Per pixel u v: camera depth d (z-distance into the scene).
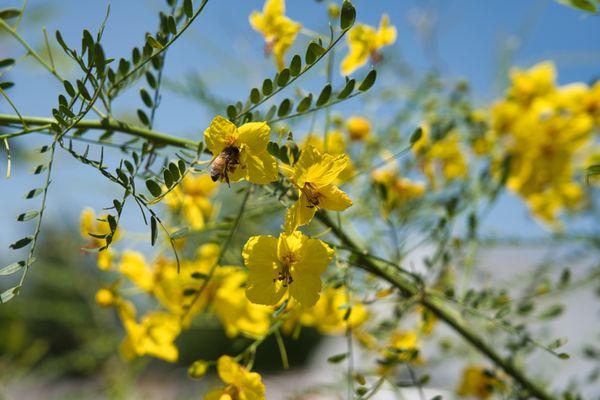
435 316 0.33
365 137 0.38
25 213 0.22
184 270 0.31
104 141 0.26
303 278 0.24
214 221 0.32
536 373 0.39
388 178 0.37
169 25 0.22
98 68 0.22
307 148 0.23
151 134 0.26
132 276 0.32
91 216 0.31
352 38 0.29
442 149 0.41
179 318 0.32
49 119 0.24
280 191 0.25
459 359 0.41
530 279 0.39
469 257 0.34
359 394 0.26
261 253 0.24
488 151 0.43
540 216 0.48
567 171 0.43
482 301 0.30
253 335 0.31
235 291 0.31
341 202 0.23
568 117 0.43
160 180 0.24
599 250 0.39
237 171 0.23
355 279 0.30
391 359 0.27
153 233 0.21
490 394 0.37
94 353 0.55
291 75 0.23
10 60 0.24
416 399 0.37
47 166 0.22
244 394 0.26
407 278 0.31
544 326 0.42
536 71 0.44
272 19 0.29
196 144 0.26
